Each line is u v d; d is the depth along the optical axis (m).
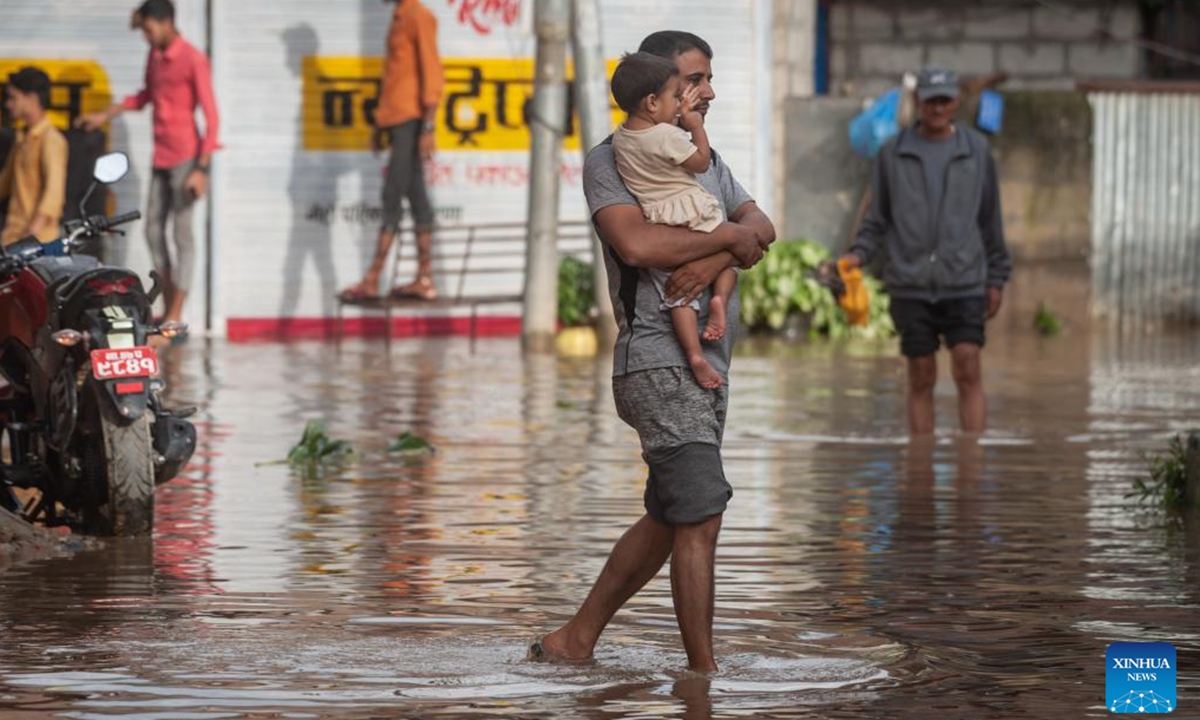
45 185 36.06
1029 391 34.44
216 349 43.53
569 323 47.28
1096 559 17.33
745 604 15.18
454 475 23.00
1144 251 51.56
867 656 13.30
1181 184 51.50
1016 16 58.16
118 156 19.91
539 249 44.16
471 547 17.88
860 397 32.94
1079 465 24.14
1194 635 14.12
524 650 13.47
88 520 18.91
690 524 12.92
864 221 27.17
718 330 13.15
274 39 47.84
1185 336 49.66
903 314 26.89
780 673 12.80
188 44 43.88
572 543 18.12
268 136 47.88
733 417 29.70
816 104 50.25
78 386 18.75
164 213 44.47
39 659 13.12
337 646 13.55
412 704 11.91
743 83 50.03
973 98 50.00
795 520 19.62
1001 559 17.31
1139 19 58.41
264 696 12.10
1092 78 58.28
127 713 11.65
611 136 13.46
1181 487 20.86
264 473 23.19
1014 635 14.05
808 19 51.59
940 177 26.50
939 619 14.63
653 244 12.92
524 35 44.25
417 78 44.91
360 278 48.28
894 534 18.75
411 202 45.44
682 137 13.02
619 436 27.05
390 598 15.38
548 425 28.39
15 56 46.84
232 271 47.84
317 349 43.84
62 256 19.81
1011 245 50.62
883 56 58.16
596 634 13.23
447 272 48.59
